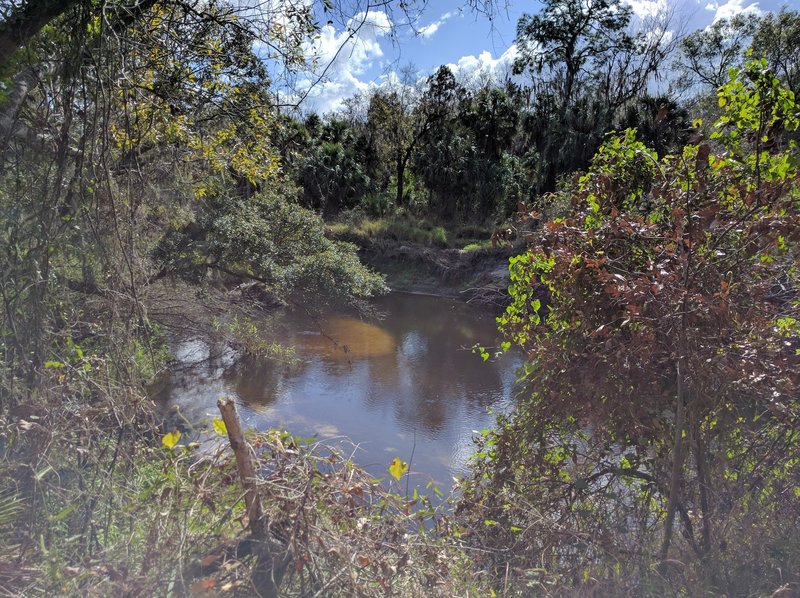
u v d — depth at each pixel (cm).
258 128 566
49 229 272
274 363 1340
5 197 269
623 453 305
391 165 3850
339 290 1219
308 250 1222
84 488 226
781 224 236
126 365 281
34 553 193
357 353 1519
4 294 255
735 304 257
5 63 267
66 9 271
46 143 282
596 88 3347
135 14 325
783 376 245
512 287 342
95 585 181
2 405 239
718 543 260
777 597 224
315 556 198
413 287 2575
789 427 264
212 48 436
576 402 299
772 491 269
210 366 1277
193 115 535
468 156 3197
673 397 278
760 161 265
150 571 185
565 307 308
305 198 3028
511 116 3284
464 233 3005
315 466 224
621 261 289
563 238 299
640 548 265
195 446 230
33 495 208
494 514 316
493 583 262
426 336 1767
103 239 296
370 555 204
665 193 264
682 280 250
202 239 1027
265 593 183
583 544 275
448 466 866
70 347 279
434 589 215
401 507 240
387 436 993
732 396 268
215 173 846
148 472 250
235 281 1353
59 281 287
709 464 269
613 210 280
